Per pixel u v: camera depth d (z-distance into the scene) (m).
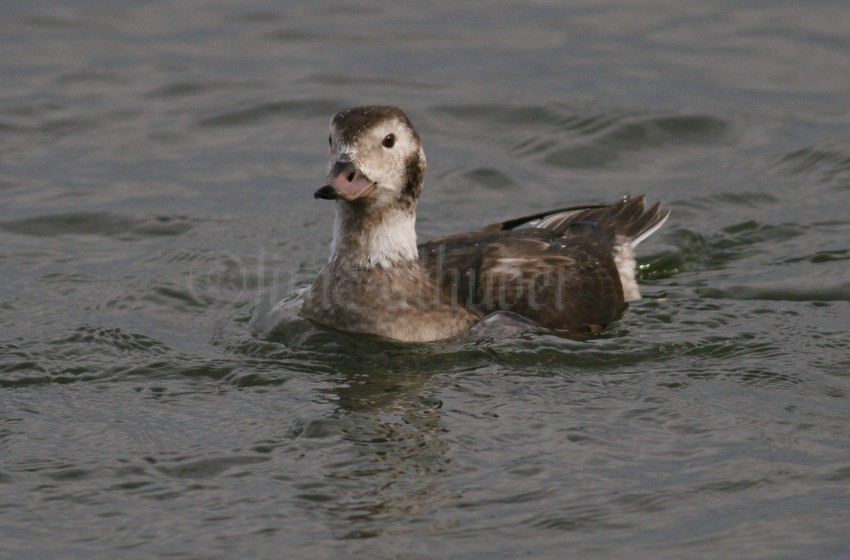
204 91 21.86
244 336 12.87
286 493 9.41
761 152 19.14
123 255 15.82
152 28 25.02
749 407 10.77
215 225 16.88
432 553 8.60
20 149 19.44
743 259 15.42
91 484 9.59
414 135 12.62
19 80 22.06
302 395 11.20
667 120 20.19
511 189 18.16
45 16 25.53
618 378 11.48
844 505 9.11
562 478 9.57
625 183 18.34
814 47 23.38
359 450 10.04
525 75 22.39
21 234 16.47
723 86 21.62
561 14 25.86
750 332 12.59
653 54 23.33
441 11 26.23
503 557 8.55
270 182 18.52
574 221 15.05
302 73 22.61
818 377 11.43
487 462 9.83
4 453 10.09
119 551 8.70
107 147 19.64
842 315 13.12
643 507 9.16
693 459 9.84
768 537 8.74
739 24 24.80
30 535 8.90
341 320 12.70
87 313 13.62
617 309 13.36
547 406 10.85
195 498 9.37
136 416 10.81
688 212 17.03
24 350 12.34
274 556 8.59
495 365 11.82
